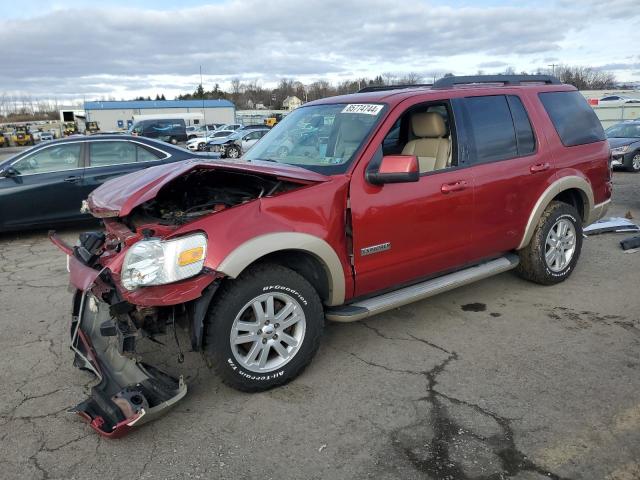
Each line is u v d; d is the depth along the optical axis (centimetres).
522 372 360
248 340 328
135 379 313
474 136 430
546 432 294
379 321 451
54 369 382
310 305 345
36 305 511
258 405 329
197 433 302
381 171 354
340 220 353
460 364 374
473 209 422
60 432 307
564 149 493
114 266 311
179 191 397
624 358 375
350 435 297
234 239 310
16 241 792
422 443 288
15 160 778
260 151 442
